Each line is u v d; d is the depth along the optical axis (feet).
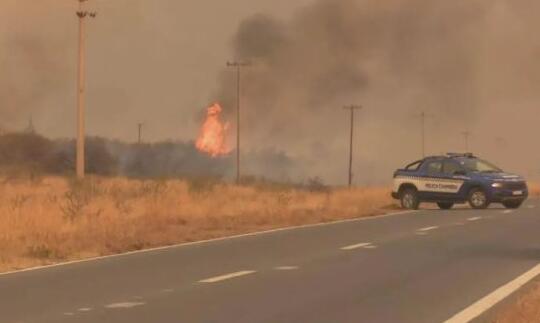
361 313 129.39
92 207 327.88
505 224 305.32
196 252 217.77
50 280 166.40
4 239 224.33
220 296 145.69
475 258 200.95
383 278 167.94
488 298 143.02
